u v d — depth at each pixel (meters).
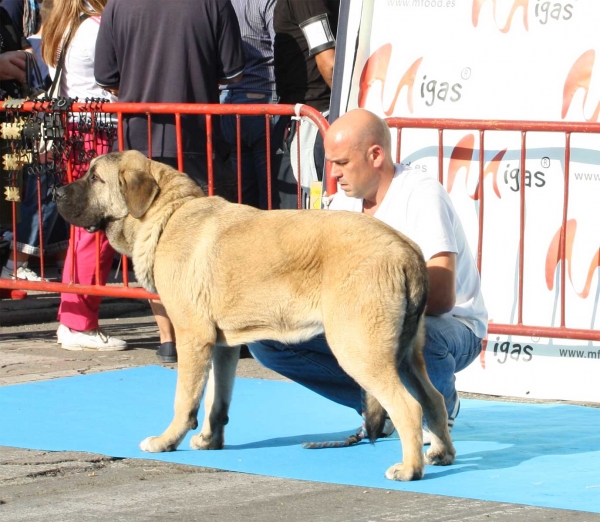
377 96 9.55
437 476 6.45
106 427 7.73
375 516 5.63
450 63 9.27
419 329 6.47
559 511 5.73
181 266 6.70
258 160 11.52
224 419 7.11
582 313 8.76
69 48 11.12
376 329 6.07
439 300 6.68
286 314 6.47
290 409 8.38
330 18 11.30
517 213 8.95
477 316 7.14
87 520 5.60
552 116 8.87
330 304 6.20
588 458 6.91
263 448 7.17
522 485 6.25
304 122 9.91
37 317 12.49
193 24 9.94
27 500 5.97
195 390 6.87
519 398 8.95
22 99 10.52
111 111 9.93
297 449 7.15
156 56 9.97
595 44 8.75
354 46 9.61
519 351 9.01
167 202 6.91
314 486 6.23
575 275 8.77
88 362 10.15
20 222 12.38
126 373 9.63
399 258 6.12
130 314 13.19
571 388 8.83
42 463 6.73
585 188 8.75
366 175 6.80
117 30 10.07
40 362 10.12
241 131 11.43
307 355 7.19
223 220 6.75
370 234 6.21
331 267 6.23
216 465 6.73
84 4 11.10
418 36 9.41
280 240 6.47
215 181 10.09
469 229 9.10
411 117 9.30
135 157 7.09
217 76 10.27
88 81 11.19
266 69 12.34
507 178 9.00
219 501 5.94
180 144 9.76
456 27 9.27
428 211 6.72
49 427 7.73
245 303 6.56
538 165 8.90
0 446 7.18
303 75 11.21
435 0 9.38
